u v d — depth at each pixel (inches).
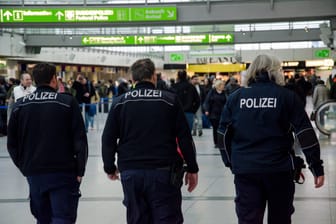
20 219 242.8
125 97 156.9
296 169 156.3
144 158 151.9
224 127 160.6
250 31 1325.0
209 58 1830.7
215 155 446.6
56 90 182.2
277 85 157.2
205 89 639.1
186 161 157.4
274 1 760.3
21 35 1236.5
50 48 1385.3
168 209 152.1
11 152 177.2
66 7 781.3
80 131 174.9
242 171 153.2
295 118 152.9
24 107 174.1
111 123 157.5
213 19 779.4
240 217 156.9
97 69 1812.3
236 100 158.9
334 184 310.0
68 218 173.5
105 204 268.4
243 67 1451.8
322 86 651.5
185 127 156.6
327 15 743.1
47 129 171.9
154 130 153.3
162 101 154.9
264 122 153.5
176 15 779.4
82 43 1258.6
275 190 153.7
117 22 783.1
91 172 365.7
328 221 230.2
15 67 1343.5
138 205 152.9
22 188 315.3
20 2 1044.5
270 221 157.3
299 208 254.1
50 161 171.5
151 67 159.8
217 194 288.8
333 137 560.1
